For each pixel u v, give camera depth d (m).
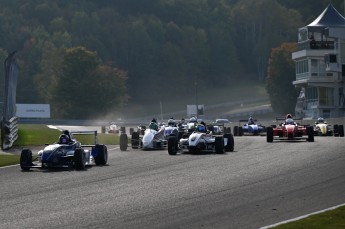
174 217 30.38
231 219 29.55
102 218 30.69
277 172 47.19
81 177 48.50
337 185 39.34
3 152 80.56
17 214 32.56
